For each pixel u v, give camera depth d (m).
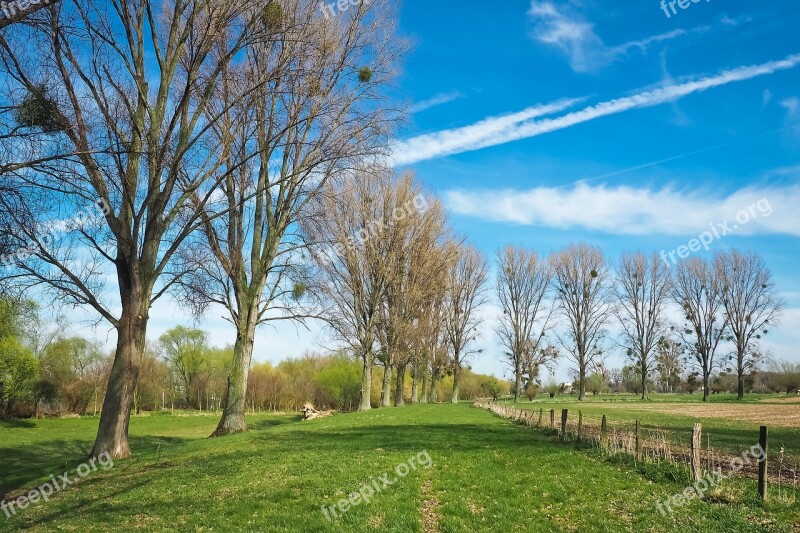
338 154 24.94
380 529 9.85
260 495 12.32
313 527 9.99
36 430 48.09
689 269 72.06
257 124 26.03
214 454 19.25
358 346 46.12
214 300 26.62
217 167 21.42
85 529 10.79
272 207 29.41
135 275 20.08
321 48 24.16
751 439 22.03
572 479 13.59
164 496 13.09
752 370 70.56
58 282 18.98
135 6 20.03
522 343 73.62
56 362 62.44
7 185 13.38
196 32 20.14
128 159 19.64
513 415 33.28
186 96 18.70
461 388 94.38
